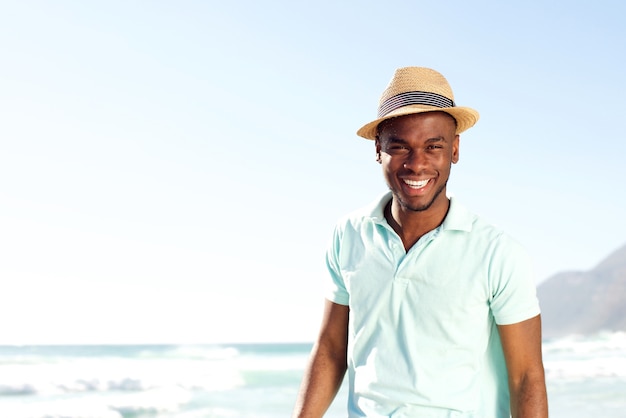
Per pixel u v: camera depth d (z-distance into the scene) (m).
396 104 2.60
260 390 23.19
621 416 18.16
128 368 24.23
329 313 2.93
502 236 2.61
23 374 22.17
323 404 2.92
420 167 2.56
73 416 19.70
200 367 25.25
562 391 22.78
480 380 2.65
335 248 2.90
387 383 2.62
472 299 2.58
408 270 2.63
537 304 2.63
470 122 2.69
